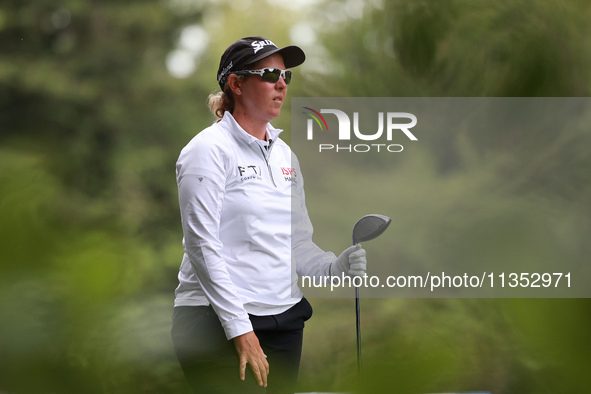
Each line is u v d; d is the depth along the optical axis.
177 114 43.56
